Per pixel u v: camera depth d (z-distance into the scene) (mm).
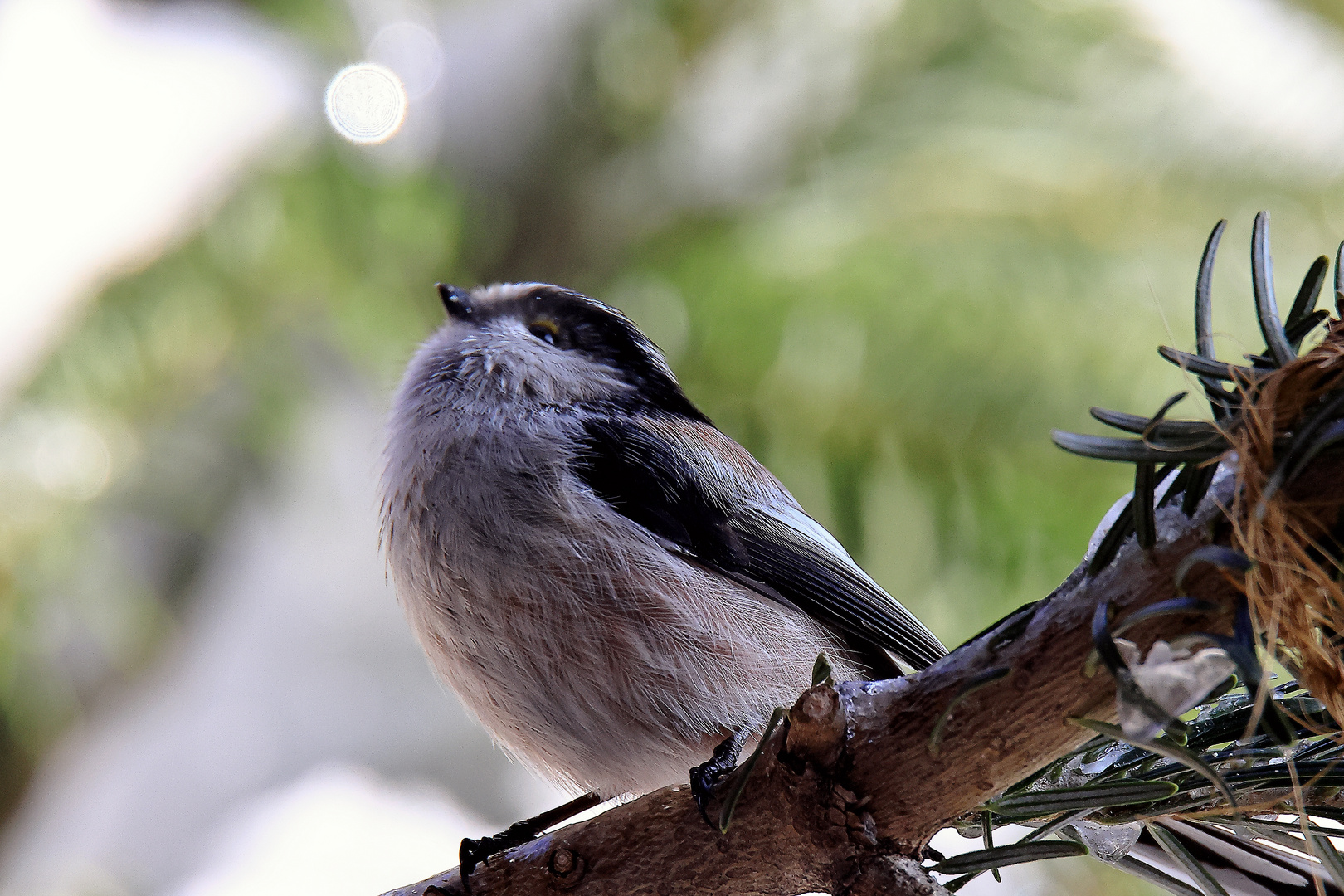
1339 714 1887
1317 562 1907
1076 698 2078
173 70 2326
